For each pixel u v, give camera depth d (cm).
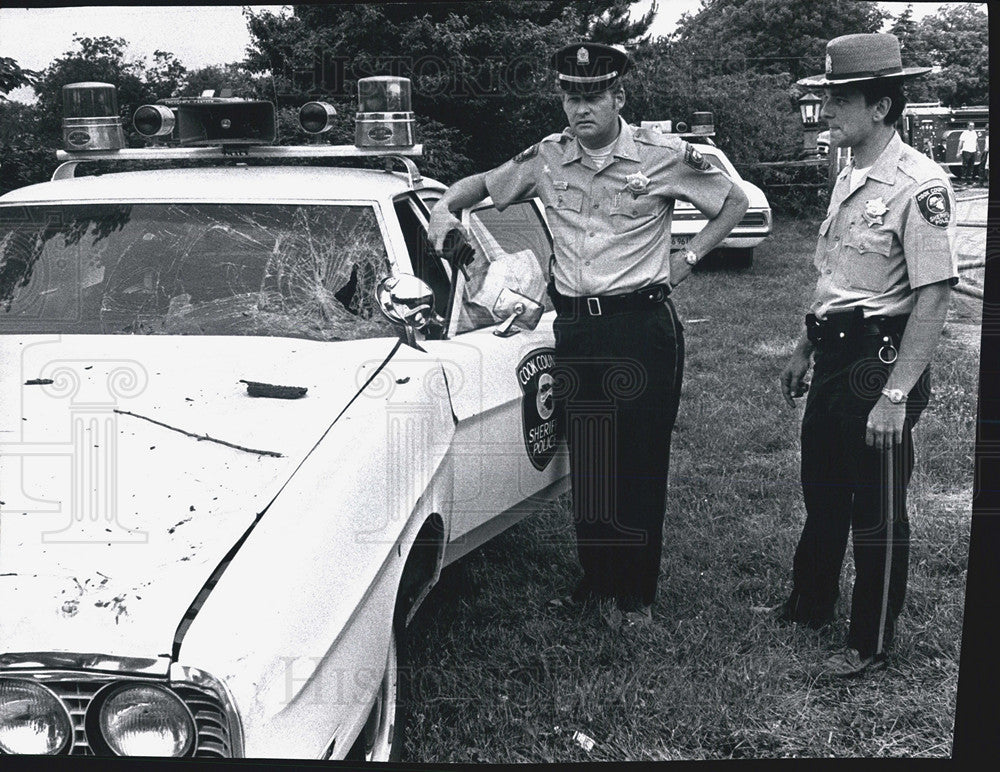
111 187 331
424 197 354
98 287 307
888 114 276
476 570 335
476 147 401
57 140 453
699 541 353
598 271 312
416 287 290
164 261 310
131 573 191
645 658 295
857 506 291
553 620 312
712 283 406
